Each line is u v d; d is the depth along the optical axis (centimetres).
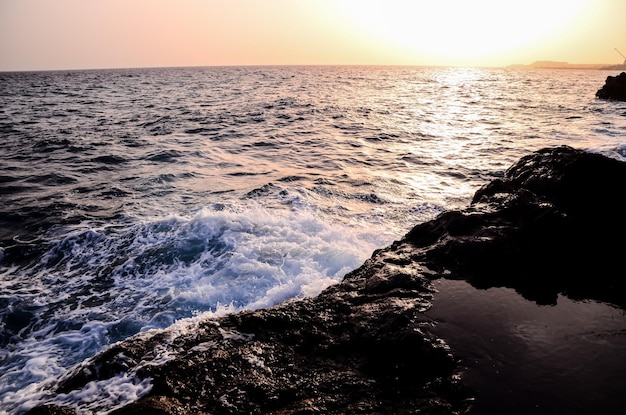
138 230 855
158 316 586
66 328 568
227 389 354
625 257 524
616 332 380
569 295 453
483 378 325
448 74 12600
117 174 1311
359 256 718
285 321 455
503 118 2609
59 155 1580
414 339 381
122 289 656
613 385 309
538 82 7838
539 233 555
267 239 791
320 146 1778
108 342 539
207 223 859
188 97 4231
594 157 668
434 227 636
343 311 466
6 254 774
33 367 492
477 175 1307
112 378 388
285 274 670
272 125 2344
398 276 502
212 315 554
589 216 612
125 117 2705
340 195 1097
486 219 600
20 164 1441
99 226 889
